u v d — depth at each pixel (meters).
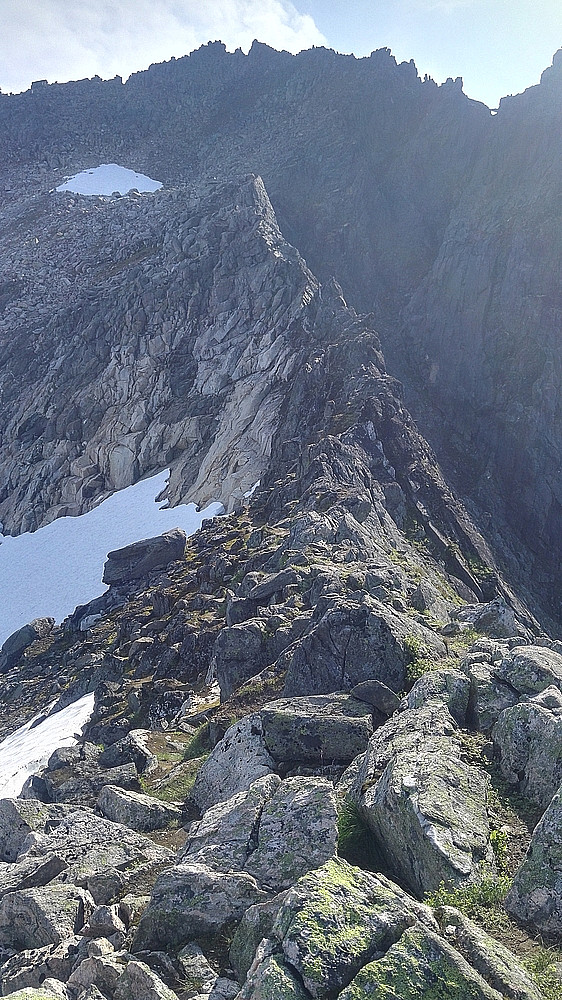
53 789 23.77
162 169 174.38
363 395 67.75
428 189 133.88
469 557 60.19
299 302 83.44
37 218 151.12
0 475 90.50
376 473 60.16
